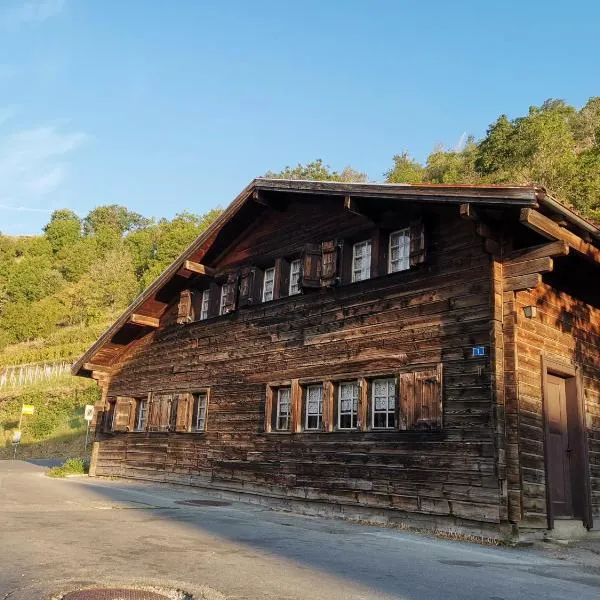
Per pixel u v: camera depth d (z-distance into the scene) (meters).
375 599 5.12
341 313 12.04
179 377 16.39
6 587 4.93
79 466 20.05
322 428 11.78
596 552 8.24
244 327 14.52
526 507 8.82
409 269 10.80
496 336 9.31
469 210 9.09
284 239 14.17
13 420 36.53
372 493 10.48
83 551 6.45
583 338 11.18
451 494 9.31
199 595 4.95
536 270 9.19
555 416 10.26
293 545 7.58
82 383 36.22
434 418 9.74
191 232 61.19
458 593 5.49
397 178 46.12
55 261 71.12
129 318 17.59
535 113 37.38
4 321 54.66
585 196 25.38
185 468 15.19
